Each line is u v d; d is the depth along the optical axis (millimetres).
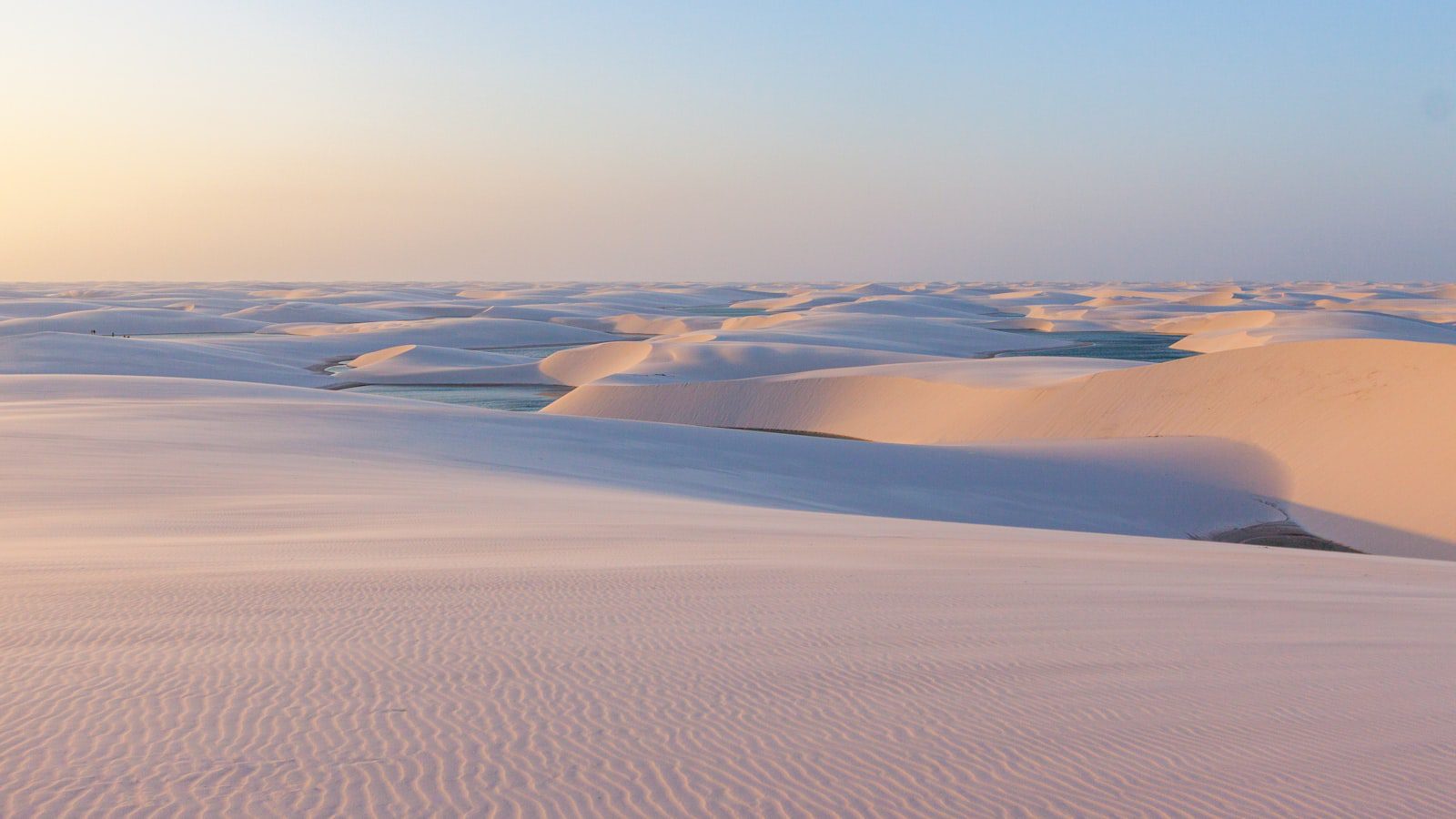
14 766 4102
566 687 5379
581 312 171125
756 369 72062
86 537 11719
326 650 6090
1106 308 174750
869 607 7680
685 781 4070
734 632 6754
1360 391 32125
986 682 5578
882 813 3779
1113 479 29766
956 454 31125
